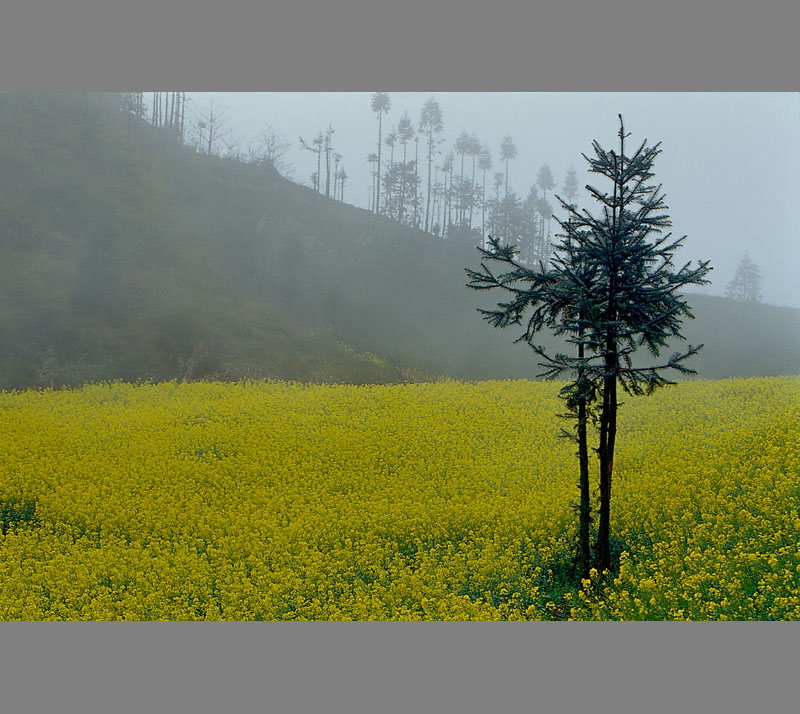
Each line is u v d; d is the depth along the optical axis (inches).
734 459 671.1
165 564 557.3
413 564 580.1
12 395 1219.2
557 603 512.7
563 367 518.6
